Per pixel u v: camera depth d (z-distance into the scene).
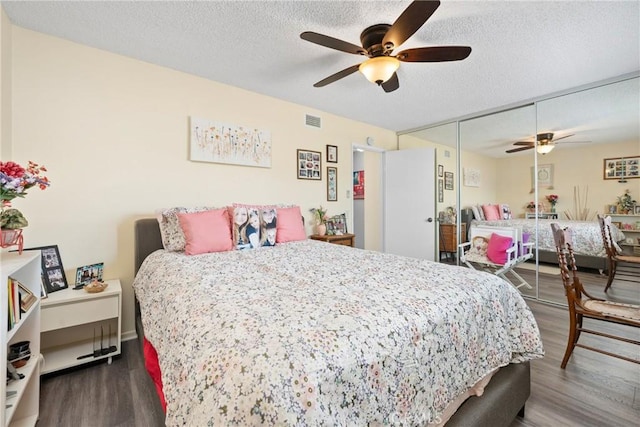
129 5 1.75
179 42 2.15
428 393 0.95
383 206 4.74
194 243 2.15
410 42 2.11
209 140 2.78
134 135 2.40
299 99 3.31
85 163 2.19
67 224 2.12
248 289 1.25
